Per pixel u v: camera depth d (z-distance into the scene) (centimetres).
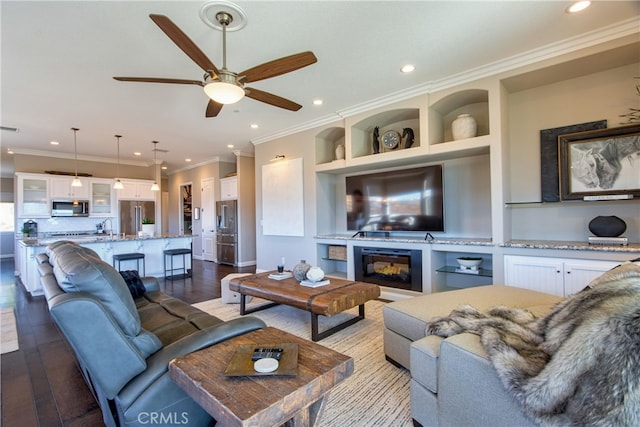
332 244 491
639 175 279
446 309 215
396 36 264
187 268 627
